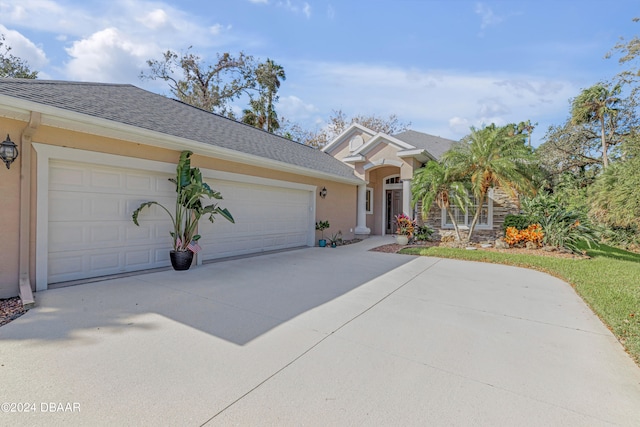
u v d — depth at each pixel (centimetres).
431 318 482
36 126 539
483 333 428
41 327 409
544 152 2575
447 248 1200
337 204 1479
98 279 648
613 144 2325
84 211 643
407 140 1895
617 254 1126
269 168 1071
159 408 254
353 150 1875
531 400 278
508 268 886
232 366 323
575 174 2509
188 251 771
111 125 632
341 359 345
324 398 273
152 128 733
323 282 691
